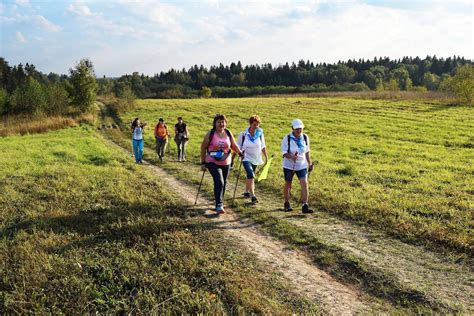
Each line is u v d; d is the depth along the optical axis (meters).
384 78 146.50
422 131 25.33
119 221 7.27
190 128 30.95
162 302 4.61
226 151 8.14
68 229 7.00
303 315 4.61
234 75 169.50
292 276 5.62
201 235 6.91
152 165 16.14
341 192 10.41
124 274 5.29
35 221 7.30
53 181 10.56
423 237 7.02
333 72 161.12
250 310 4.60
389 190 10.57
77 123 37.03
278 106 48.69
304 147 8.40
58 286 5.01
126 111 48.28
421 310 4.77
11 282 5.16
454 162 15.32
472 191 10.42
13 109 49.03
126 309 4.57
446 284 5.39
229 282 5.17
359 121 31.98
